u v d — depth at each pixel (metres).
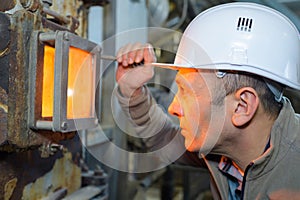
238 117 0.67
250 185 0.70
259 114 0.69
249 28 0.69
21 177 0.61
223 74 0.67
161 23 1.82
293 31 0.74
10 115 0.46
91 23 1.27
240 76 0.67
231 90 0.67
